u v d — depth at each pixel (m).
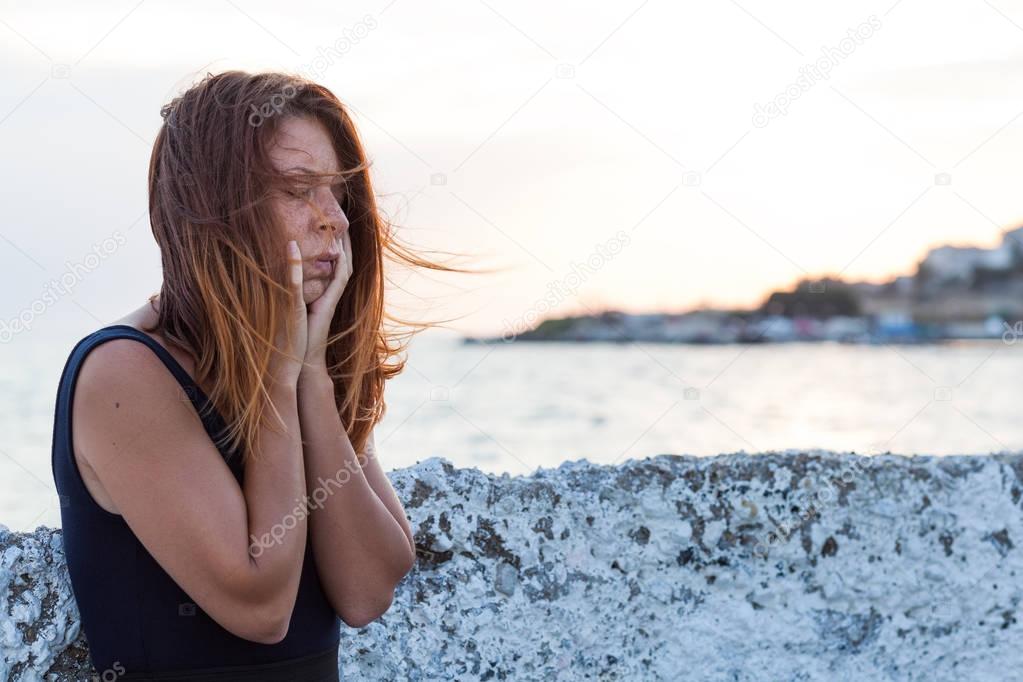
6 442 15.66
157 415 1.37
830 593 2.25
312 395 1.58
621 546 2.17
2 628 1.71
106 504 1.42
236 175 1.45
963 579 2.32
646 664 2.16
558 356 40.34
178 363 1.43
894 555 2.29
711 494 2.21
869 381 34.69
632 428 26.98
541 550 2.13
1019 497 2.38
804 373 39.44
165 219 1.49
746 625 2.21
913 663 2.29
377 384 1.81
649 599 2.18
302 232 1.50
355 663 2.03
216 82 1.50
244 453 1.47
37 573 1.75
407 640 2.05
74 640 1.78
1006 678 2.33
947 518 2.32
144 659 1.43
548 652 2.11
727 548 2.21
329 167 1.54
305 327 1.50
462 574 2.09
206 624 1.44
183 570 1.36
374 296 1.72
